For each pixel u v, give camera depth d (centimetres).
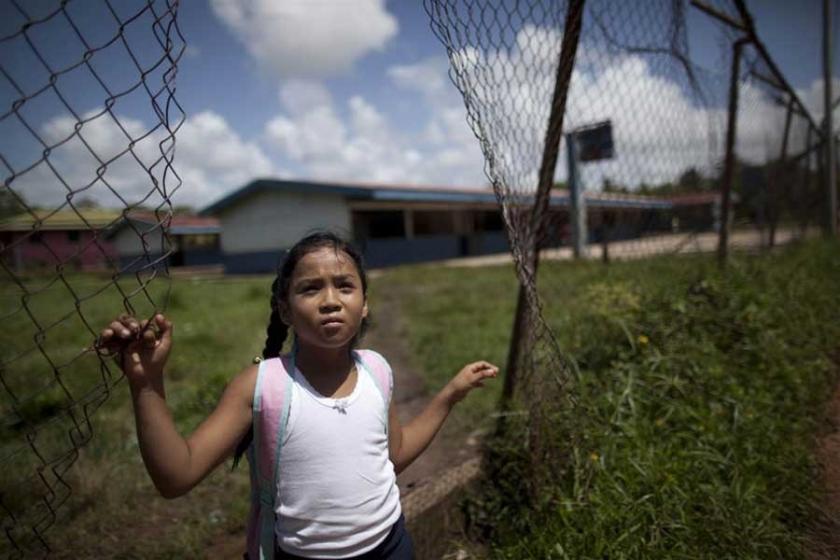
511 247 197
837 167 916
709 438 245
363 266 145
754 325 352
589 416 242
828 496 223
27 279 336
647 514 198
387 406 147
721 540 189
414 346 573
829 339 379
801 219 825
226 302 1034
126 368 111
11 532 232
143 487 280
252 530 137
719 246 472
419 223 2220
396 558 140
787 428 262
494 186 184
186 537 238
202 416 374
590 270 527
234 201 2047
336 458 131
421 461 300
